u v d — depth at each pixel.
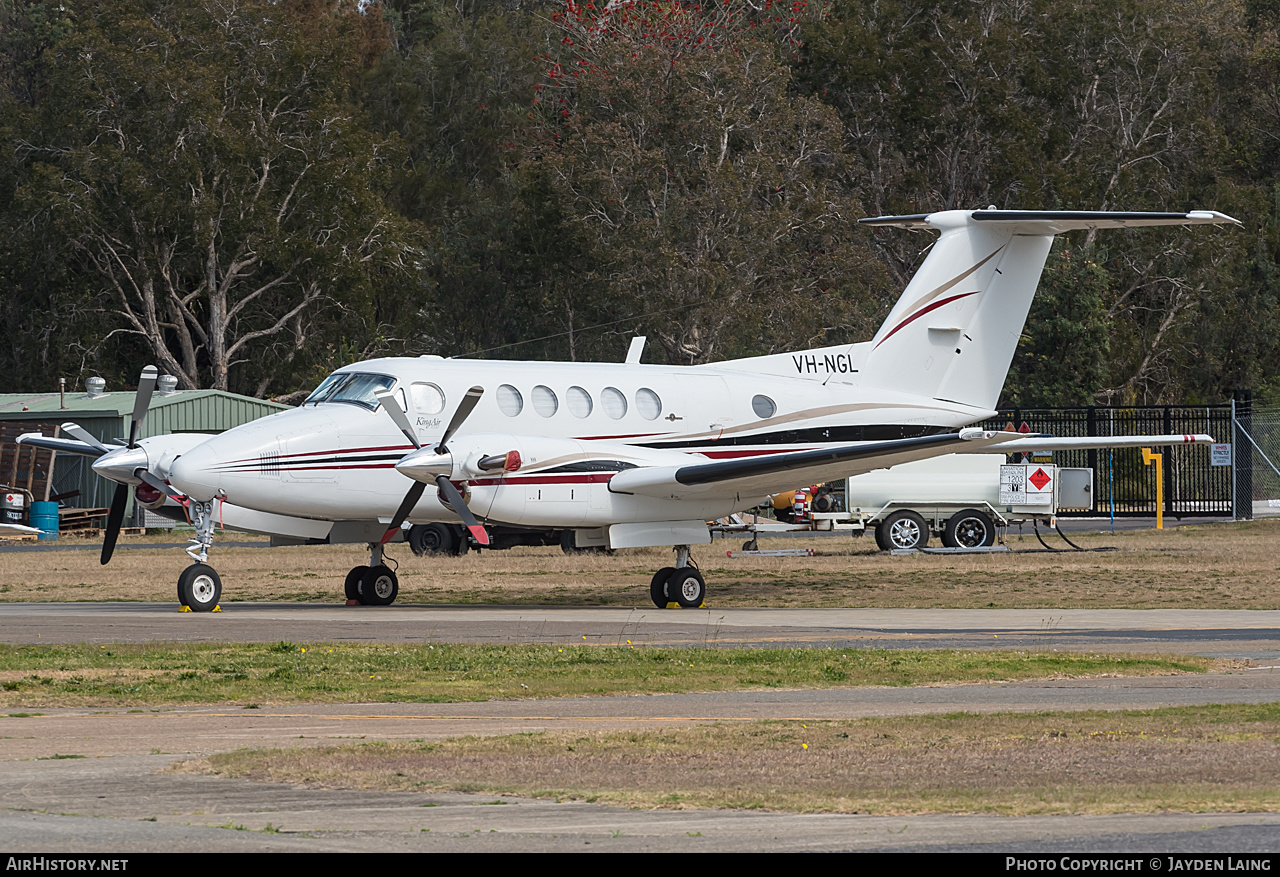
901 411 87.06
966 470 112.38
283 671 45.09
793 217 193.75
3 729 34.62
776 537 135.62
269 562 107.19
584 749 30.95
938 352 88.88
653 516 76.25
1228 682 42.94
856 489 112.62
